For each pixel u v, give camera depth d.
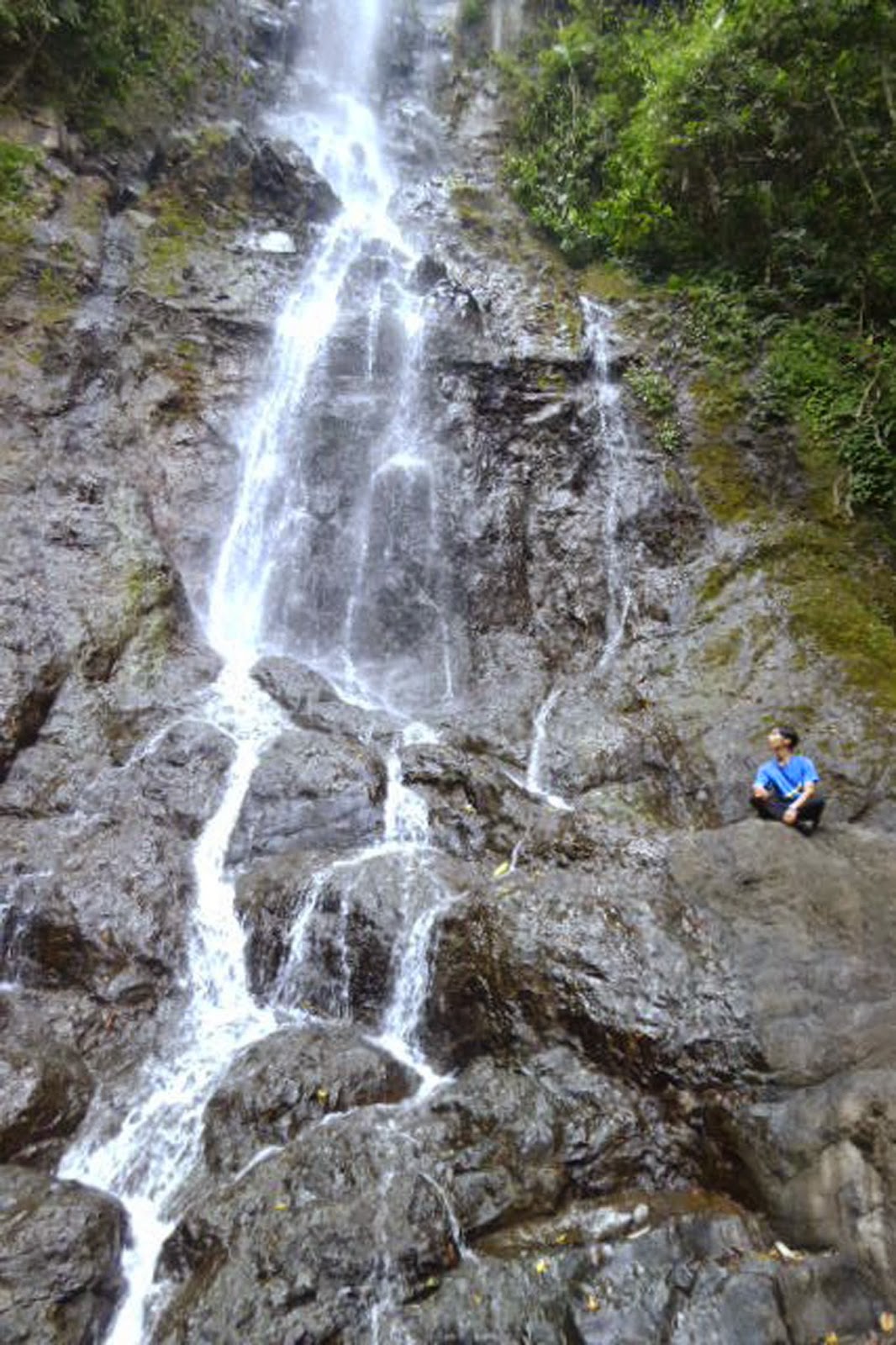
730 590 9.30
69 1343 3.47
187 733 6.99
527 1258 3.72
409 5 20.55
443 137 18.14
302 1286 3.59
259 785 6.59
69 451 9.12
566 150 15.52
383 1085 4.78
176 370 10.55
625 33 16.22
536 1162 4.28
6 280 9.98
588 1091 4.62
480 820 6.68
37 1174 4.23
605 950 5.11
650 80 13.29
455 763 7.09
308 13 18.53
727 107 11.32
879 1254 3.47
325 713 7.64
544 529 10.31
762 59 10.87
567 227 14.16
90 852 6.05
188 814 6.44
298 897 5.80
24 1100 4.54
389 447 10.69
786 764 6.55
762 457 10.53
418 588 9.75
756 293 11.89
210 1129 4.54
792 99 10.77
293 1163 4.14
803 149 11.27
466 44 20.12
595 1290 3.57
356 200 15.86
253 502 10.03
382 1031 5.35
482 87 18.97
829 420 10.38
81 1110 4.73
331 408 10.82
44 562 8.04
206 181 13.37
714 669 8.49
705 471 10.57
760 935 5.11
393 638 9.50
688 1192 4.23
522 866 6.22
